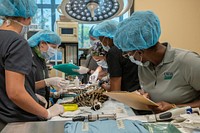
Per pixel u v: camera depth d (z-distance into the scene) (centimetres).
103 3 145
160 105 115
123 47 127
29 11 133
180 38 362
